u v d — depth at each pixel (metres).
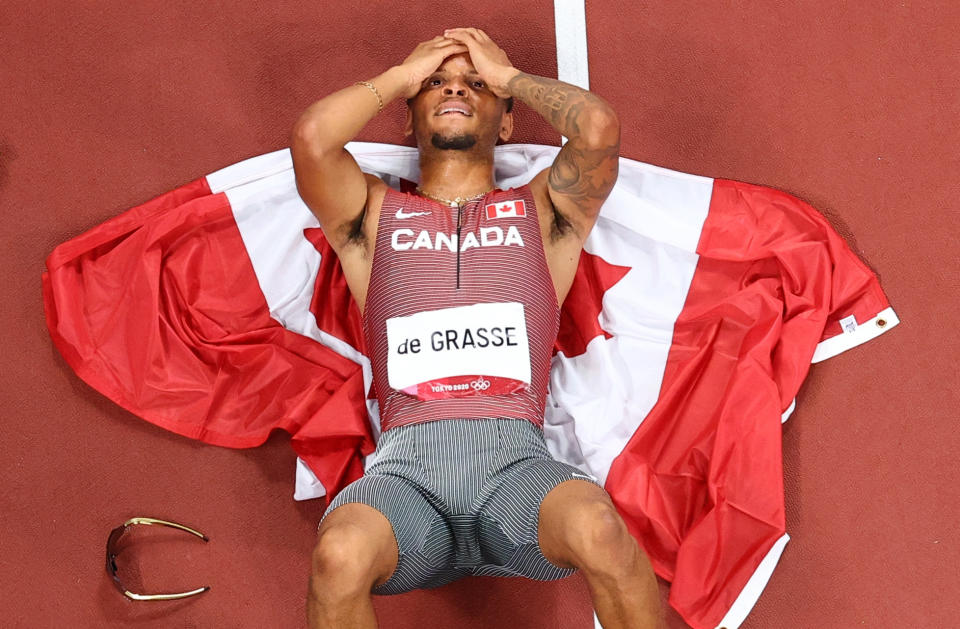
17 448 12.11
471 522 9.60
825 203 12.79
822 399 12.22
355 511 8.98
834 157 12.91
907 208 12.73
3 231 12.69
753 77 13.10
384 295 10.32
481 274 10.25
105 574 11.76
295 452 12.20
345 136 10.34
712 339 12.02
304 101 13.10
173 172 12.92
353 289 10.76
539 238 10.63
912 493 11.88
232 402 11.98
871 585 11.60
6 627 11.58
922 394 12.17
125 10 13.25
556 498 9.09
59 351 12.36
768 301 11.95
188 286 12.12
